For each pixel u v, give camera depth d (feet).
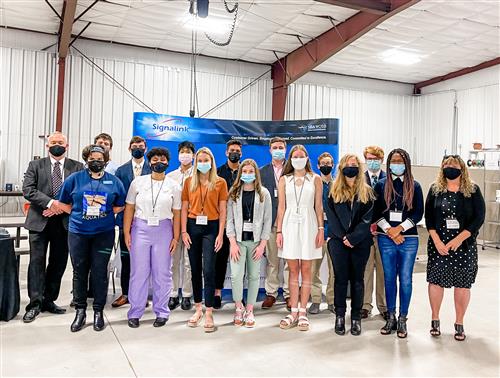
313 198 10.81
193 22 23.27
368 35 24.82
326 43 24.72
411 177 10.25
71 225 10.09
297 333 10.41
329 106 32.24
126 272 12.19
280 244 10.93
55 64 25.08
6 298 10.67
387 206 10.25
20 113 24.35
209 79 29.01
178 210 10.79
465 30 23.80
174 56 28.09
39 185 10.82
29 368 8.16
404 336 10.28
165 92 27.78
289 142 14.74
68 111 25.36
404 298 10.37
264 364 8.63
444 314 12.24
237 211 10.81
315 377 8.13
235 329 10.58
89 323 10.65
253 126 15.02
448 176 10.05
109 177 10.30
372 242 10.68
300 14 22.24
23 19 23.22
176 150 14.67
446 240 10.10
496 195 25.05
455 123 31.89
